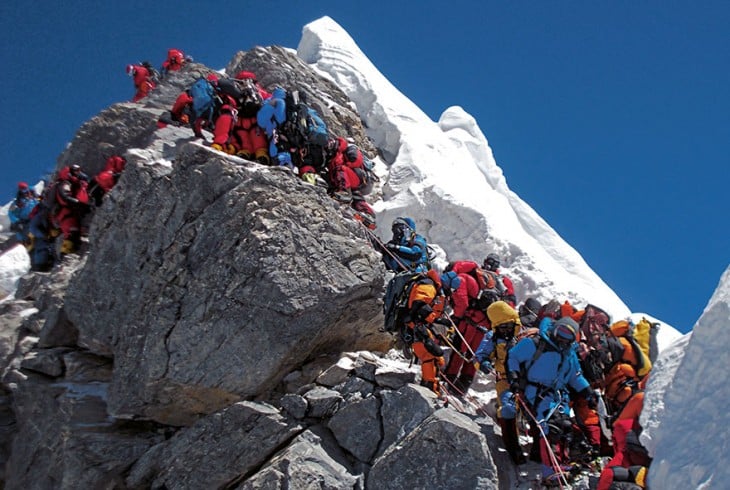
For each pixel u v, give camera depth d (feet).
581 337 25.62
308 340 26.91
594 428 24.14
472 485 22.34
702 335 18.62
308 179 31.27
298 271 26.66
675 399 18.83
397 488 22.77
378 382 24.98
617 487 19.22
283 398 25.26
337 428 24.48
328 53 51.11
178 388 26.81
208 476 25.30
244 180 27.40
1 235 48.98
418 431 23.06
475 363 26.91
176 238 27.81
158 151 31.48
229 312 26.61
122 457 26.81
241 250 26.71
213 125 33.53
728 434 17.11
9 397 32.48
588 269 42.75
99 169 42.34
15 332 33.24
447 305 29.22
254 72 45.16
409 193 39.81
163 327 27.07
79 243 37.63
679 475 17.71
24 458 29.17
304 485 23.17
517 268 36.68
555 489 22.38
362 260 27.89
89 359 30.66
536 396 23.32
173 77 46.01
